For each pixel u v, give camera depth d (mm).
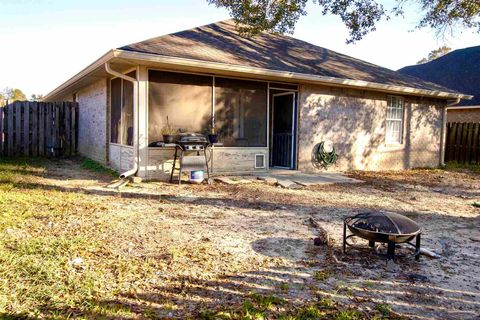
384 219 3807
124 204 6016
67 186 7355
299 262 3709
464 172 12570
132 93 8734
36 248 3682
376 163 12258
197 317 2564
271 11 11688
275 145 11633
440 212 6395
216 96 9148
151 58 7574
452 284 3316
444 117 14062
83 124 13172
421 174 11750
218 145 8953
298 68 10055
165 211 5664
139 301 2764
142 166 8328
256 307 2730
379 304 2867
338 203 6809
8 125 12383
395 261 3816
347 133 11531
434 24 12906
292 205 6500
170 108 8555
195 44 9617
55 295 2764
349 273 3473
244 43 11227
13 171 9000
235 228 4867
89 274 3146
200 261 3607
